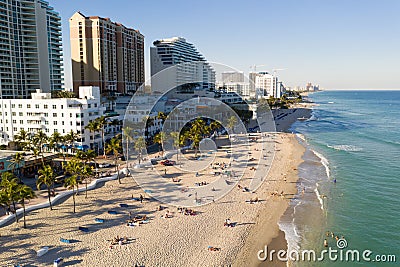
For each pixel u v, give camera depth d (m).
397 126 187.62
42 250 44.66
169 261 44.12
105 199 64.44
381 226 56.28
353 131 166.75
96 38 179.75
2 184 53.66
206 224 55.22
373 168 93.38
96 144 104.19
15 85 154.75
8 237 49.03
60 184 72.06
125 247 46.97
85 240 48.62
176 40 147.62
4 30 149.00
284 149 118.75
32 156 82.00
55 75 178.50
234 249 48.06
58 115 101.06
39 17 161.75
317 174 86.94
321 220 58.41
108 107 137.00
